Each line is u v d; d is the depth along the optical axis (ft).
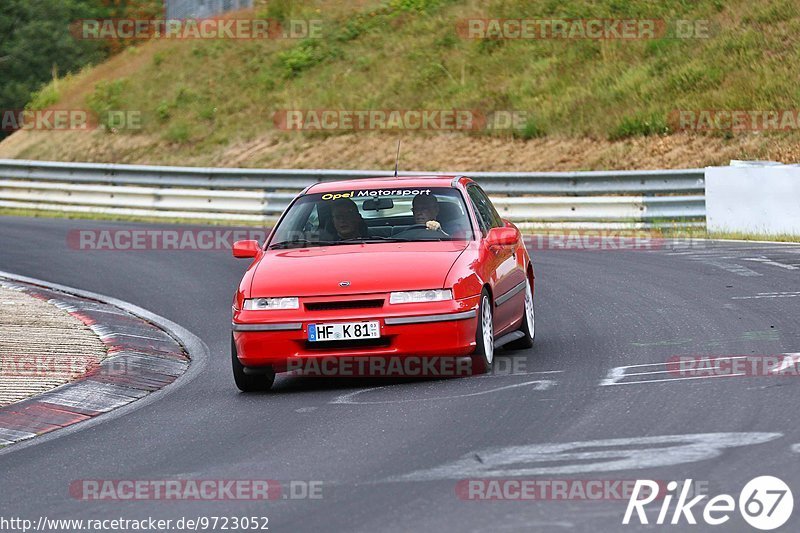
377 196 116.16
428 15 393.70
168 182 307.99
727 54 318.65
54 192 324.39
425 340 99.45
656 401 86.28
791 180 209.67
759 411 80.84
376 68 376.27
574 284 165.99
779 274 160.25
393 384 103.76
